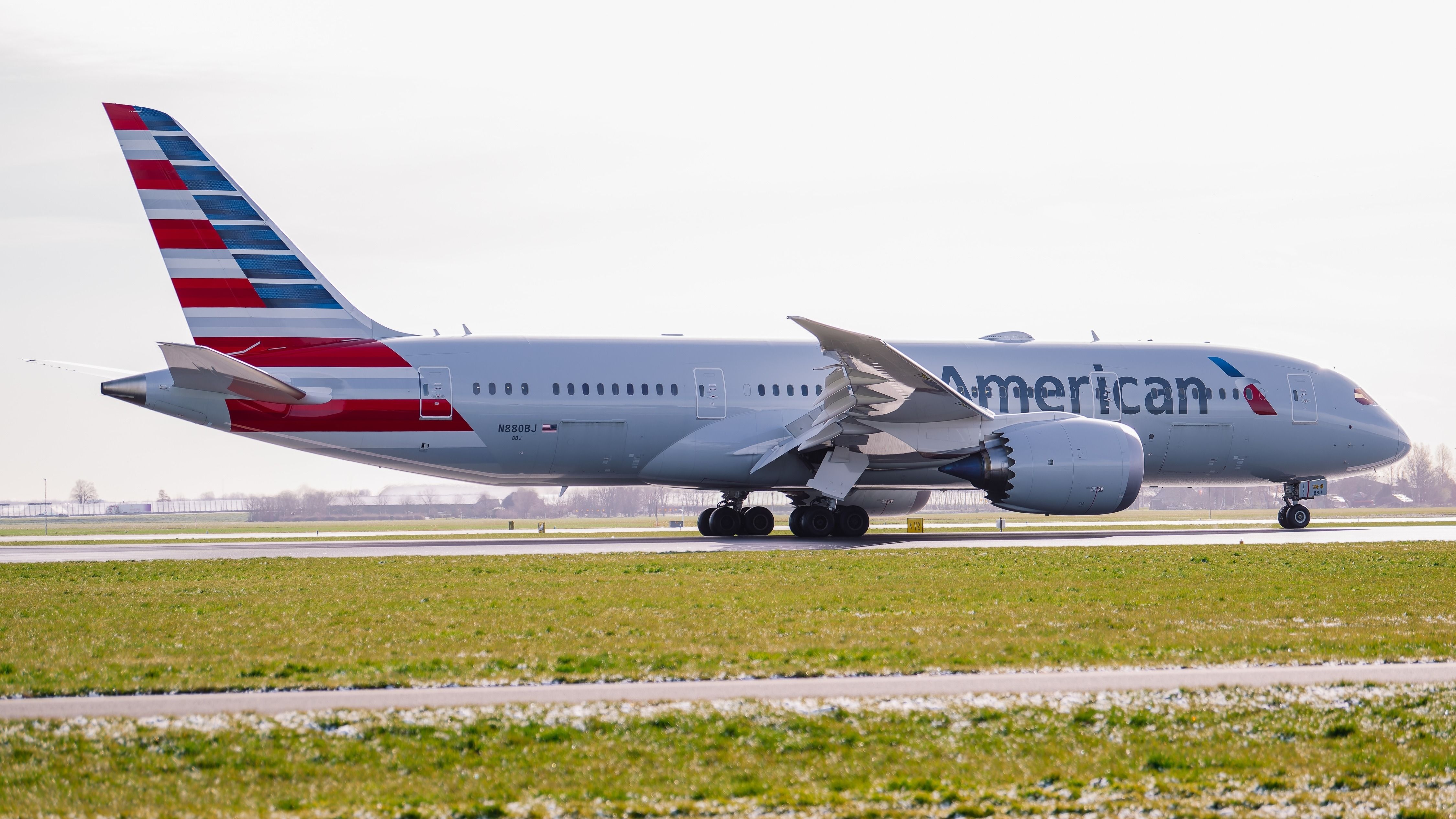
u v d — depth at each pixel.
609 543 85.31
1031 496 81.50
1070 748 24.14
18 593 49.53
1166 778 22.34
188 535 135.25
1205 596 46.66
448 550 78.56
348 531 164.25
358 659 32.78
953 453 82.88
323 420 79.25
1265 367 97.88
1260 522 154.12
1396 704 27.36
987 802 21.02
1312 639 35.47
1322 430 98.00
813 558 66.62
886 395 78.25
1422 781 22.20
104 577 57.19
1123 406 92.69
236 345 80.38
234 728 25.20
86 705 27.00
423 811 20.45
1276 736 25.05
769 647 34.31
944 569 59.22
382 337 83.62
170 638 36.50
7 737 24.42
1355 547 75.12
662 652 33.44
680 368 86.19
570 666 31.41
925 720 25.97
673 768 22.80
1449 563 62.09
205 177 80.38
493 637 36.53
